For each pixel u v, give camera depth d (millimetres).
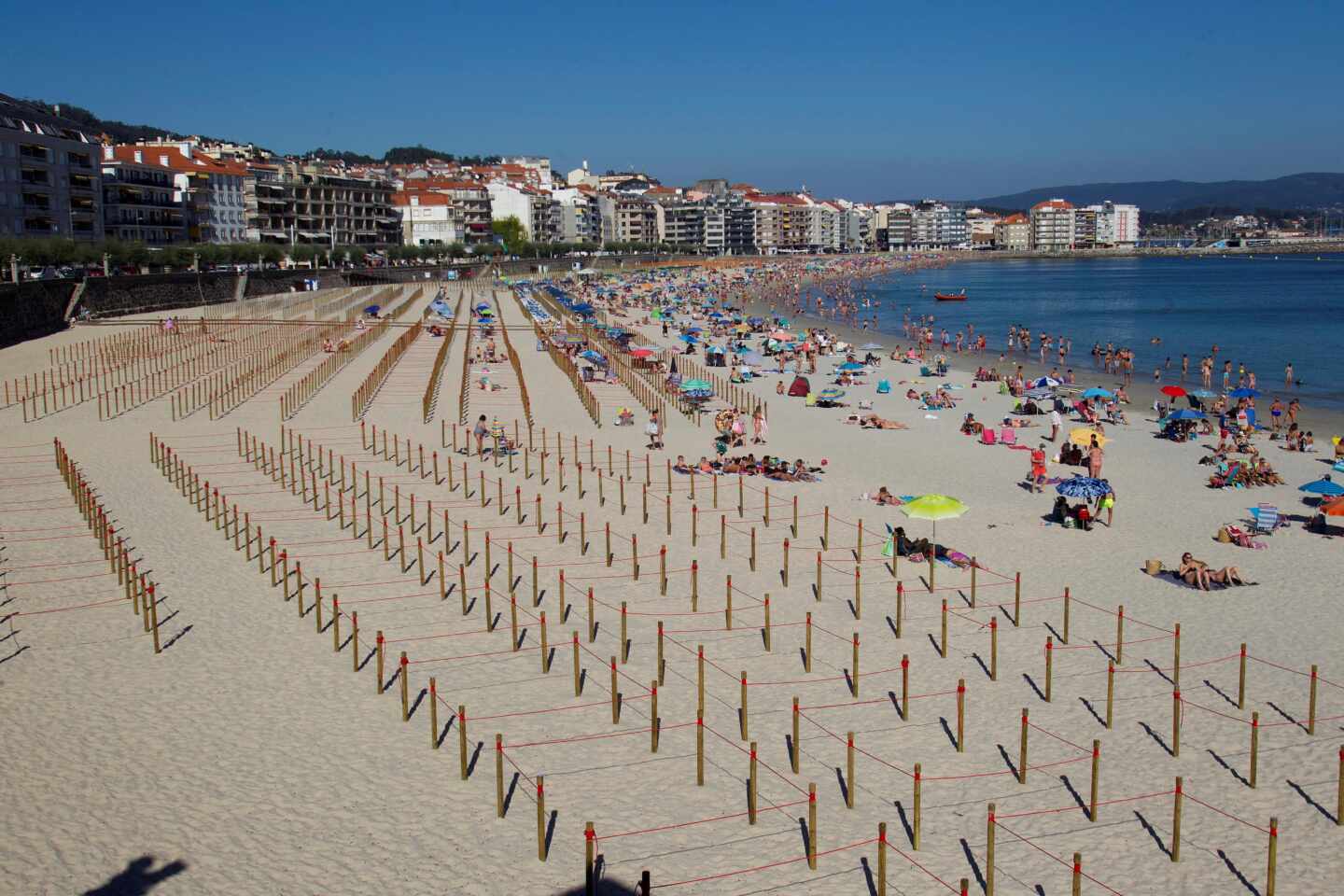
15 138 149625
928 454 65562
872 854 23859
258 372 90938
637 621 37094
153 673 32750
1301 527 48625
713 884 22797
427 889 22531
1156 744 28531
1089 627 36406
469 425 73375
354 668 33125
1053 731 29203
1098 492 48156
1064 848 24047
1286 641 35062
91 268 141625
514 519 49656
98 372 91812
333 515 49906
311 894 22312
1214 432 72625
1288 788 26438
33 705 30531
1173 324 168250
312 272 182000
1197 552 44906
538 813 23594
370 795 26062
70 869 23016
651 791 26344
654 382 94125
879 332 158125
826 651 34438
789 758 27859
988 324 172000
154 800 25703
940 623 36844
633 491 54938
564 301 183250
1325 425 79500
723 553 43938
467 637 35656
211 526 47875
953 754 28031
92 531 47000
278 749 28219
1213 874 23156
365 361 105000
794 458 64062
